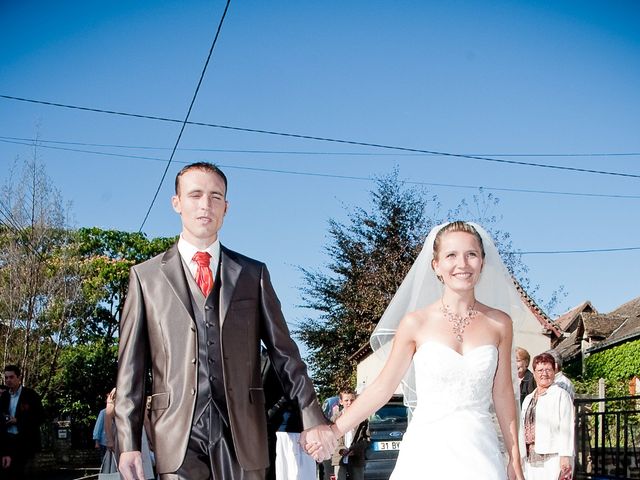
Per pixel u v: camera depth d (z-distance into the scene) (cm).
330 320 3375
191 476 380
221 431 386
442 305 439
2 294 2764
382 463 1326
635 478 864
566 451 705
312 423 414
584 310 4000
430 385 421
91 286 4097
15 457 1123
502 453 430
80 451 3212
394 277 3206
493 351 426
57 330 2906
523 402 762
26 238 2805
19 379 1151
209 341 393
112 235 4800
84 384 3384
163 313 395
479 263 436
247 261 422
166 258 409
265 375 675
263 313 418
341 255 3350
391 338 515
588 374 2811
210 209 407
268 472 566
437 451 411
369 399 434
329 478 1312
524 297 2664
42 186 2831
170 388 386
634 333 2514
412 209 3325
